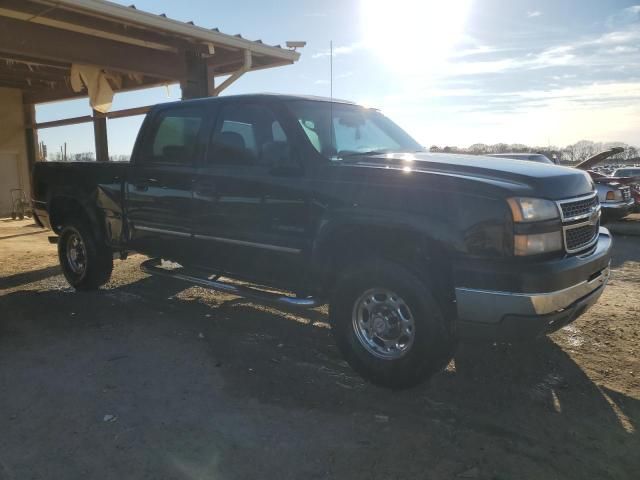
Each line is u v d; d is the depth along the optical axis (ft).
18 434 10.38
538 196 10.99
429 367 11.69
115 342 15.48
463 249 10.96
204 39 29.53
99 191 19.27
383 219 11.78
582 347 14.90
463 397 12.01
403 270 11.73
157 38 29.45
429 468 9.32
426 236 11.38
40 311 18.62
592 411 11.34
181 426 10.70
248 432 10.49
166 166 16.90
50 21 25.82
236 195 14.83
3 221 51.78
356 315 12.81
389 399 11.94
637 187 48.91
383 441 10.18
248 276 15.31
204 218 15.76
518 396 12.05
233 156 15.24
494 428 10.66
